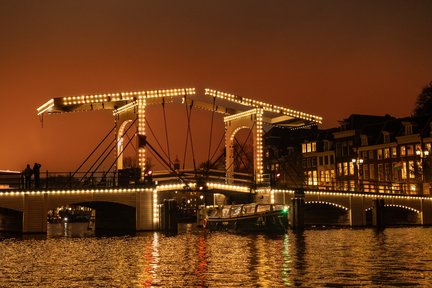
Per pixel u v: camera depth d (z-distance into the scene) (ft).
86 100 167.02
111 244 125.39
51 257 99.76
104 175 165.89
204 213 196.65
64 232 183.93
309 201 199.41
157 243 127.75
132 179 168.35
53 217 359.46
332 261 92.02
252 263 90.12
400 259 94.53
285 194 192.13
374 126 315.17
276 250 109.81
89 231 187.01
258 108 190.08
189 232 170.19
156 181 170.91
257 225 172.55
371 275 77.41
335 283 71.61
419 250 108.99
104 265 88.89
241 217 176.55
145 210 168.25
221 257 98.48
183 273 80.23
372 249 111.24
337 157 326.24
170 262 92.12
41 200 154.92
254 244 123.54
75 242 131.54
